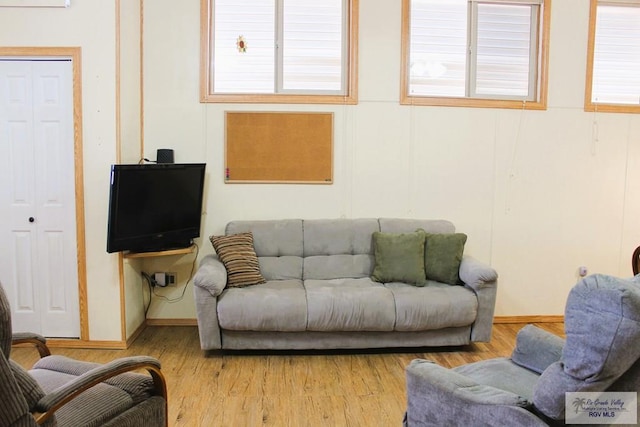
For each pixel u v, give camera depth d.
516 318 4.47
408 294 3.54
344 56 4.30
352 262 4.04
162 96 4.16
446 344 3.61
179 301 4.27
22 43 3.53
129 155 3.83
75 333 3.71
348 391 3.00
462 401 1.73
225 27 4.26
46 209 3.64
